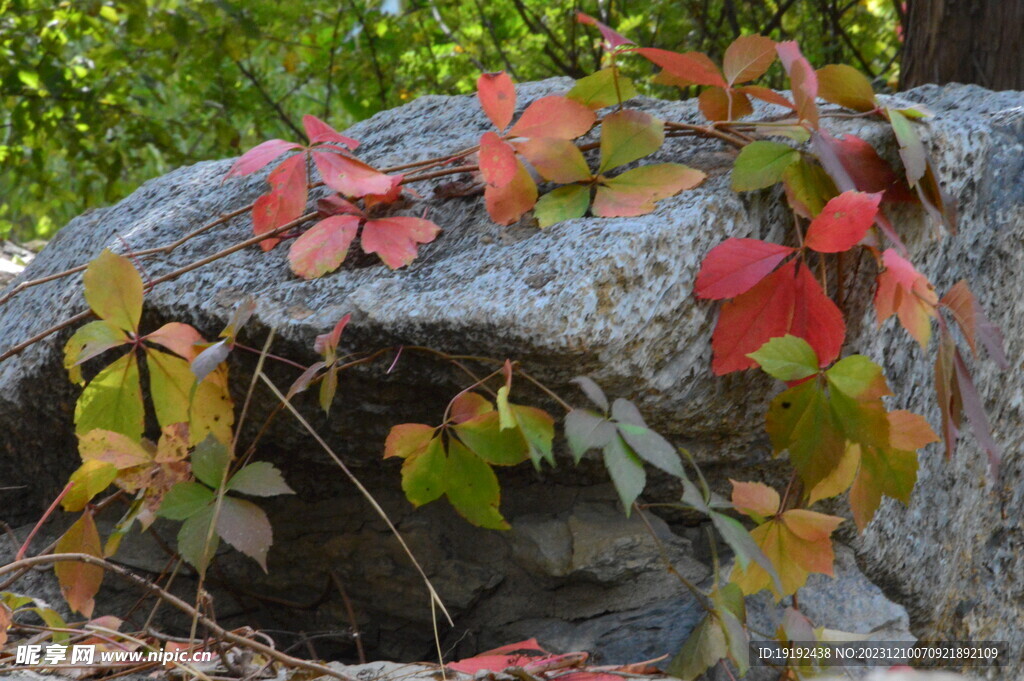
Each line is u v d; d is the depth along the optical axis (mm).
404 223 1845
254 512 1750
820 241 1760
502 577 1947
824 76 1854
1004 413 2061
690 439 1874
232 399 1884
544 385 1780
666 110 1995
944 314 1969
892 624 1909
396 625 1987
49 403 1988
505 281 1765
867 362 1744
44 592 1983
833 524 1785
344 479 1972
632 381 1779
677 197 1814
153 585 1744
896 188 1837
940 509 2012
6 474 2082
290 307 1822
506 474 1949
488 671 1775
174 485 1769
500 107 1817
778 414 1765
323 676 1764
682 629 1895
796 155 1804
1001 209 1984
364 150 2088
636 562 1924
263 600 2004
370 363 1794
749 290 1779
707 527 1956
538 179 1871
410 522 1965
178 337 1807
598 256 1754
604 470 1928
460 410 1769
